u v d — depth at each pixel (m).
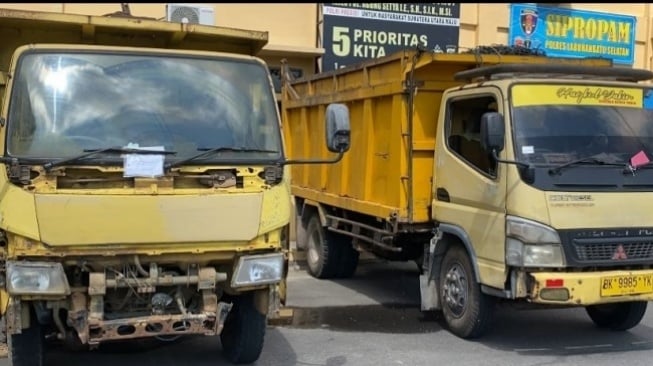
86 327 4.76
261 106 5.50
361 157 8.55
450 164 7.06
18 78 4.98
